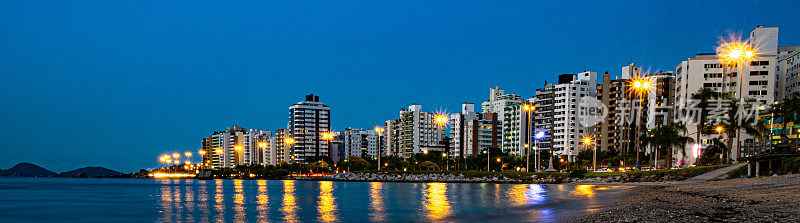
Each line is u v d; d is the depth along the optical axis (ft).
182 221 110.93
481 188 271.08
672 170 288.10
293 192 250.37
